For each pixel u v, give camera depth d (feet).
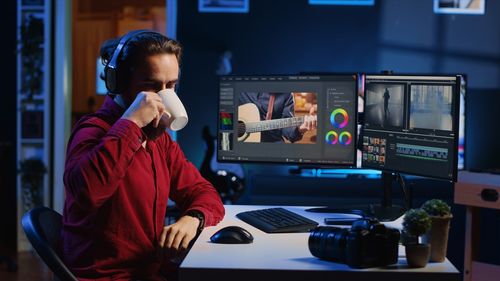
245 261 5.71
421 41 18.30
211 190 7.54
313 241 5.83
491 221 12.62
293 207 8.55
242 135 8.72
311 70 18.39
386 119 8.04
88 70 27.86
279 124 8.61
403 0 18.25
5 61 17.87
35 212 6.32
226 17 18.31
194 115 18.44
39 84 17.35
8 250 17.75
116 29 27.81
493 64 18.24
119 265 6.38
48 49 17.28
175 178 7.50
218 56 18.38
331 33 18.34
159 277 6.67
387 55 18.37
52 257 5.83
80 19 27.86
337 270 5.45
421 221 5.63
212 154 15.96
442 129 7.32
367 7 18.29
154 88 6.38
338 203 12.43
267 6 18.26
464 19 18.22
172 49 6.44
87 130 6.33
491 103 18.30
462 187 10.09
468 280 10.32
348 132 8.39
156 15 27.71
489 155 18.38
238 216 7.71
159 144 7.20
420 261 5.57
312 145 8.53
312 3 18.28
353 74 8.33
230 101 8.73
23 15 17.35
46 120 17.39
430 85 7.45
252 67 18.39
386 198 8.38
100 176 5.81
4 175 18.06
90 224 6.32
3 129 17.97
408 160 7.76
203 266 5.53
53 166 17.63
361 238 5.46
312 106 8.51
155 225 6.62
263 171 17.87
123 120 6.02
